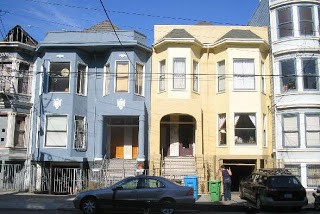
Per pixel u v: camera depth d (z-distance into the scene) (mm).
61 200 18859
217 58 25734
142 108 24391
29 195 21359
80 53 25578
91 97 25594
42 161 24375
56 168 24766
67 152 24062
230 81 24734
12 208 16359
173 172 23625
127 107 24469
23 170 24969
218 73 25625
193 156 25016
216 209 16609
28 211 15531
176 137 26359
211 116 25234
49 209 16234
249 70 24984
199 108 24578
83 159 24469
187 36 24969
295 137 24031
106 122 25750
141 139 24047
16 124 25172
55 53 25281
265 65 25953
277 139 24422
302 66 24406
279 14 25688
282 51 24875
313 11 25094
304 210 16969
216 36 26359
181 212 15578
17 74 25500
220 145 24688
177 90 24594
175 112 24328
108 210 14625
